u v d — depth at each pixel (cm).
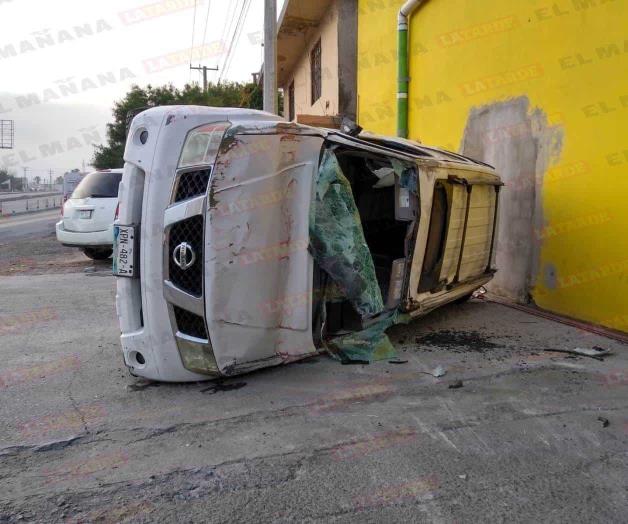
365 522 241
